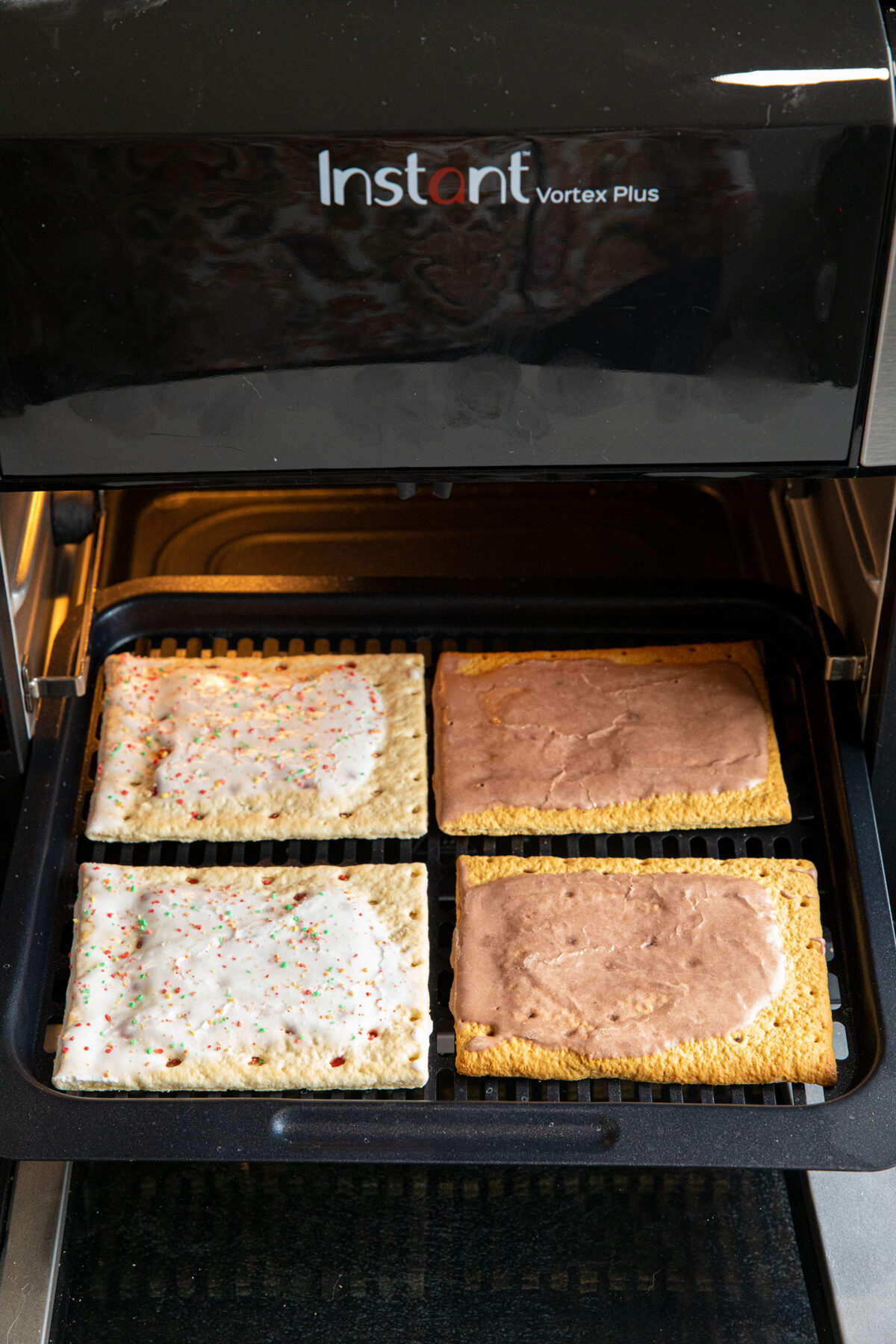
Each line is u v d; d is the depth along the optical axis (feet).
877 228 3.19
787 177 3.14
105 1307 3.44
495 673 4.27
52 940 3.69
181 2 3.11
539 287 3.28
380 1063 3.37
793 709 4.27
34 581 4.07
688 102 3.08
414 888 3.74
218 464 3.54
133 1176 3.65
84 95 3.05
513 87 3.08
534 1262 3.53
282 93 3.06
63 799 3.93
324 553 4.90
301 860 3.87
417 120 3.07
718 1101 3.45
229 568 4.85
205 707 4.14
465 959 3.58
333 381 3.41
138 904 3.69
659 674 4.25
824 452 3.54
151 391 3.40
